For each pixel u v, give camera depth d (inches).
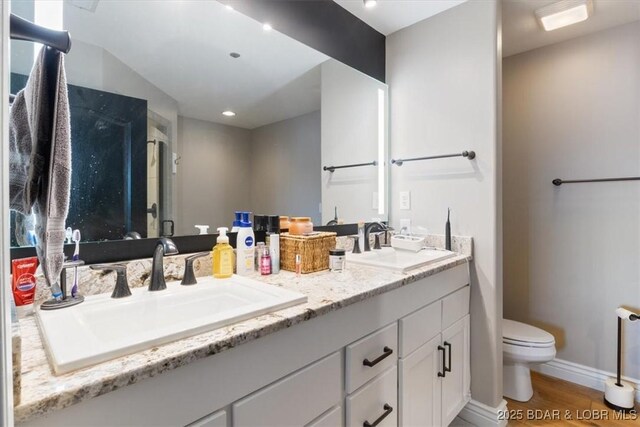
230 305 40.3
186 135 49.4
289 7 62.2
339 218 73.0
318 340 34.5
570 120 83.3
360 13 73.5
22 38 20.2
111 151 41.8
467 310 67.3
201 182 51.1
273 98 60.3
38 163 21.8
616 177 76.7
